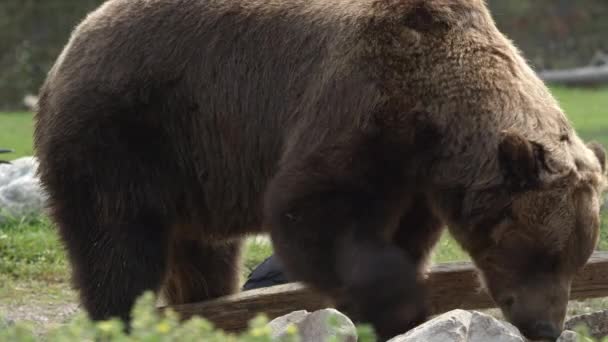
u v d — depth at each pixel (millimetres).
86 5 67688
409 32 16109
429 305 16781
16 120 54219
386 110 15750
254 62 17328
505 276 15352
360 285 15422
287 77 17031
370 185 15750
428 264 17859
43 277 24672
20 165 28516
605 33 75312
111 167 17453
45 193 18281
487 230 15492
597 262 18469
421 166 15812
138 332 10656
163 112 17609
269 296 18234
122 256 17578
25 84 65562
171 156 17734
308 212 15828
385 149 15703
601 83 65688
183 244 19188
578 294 18531
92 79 17672
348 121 15945
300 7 17297
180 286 19719
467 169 15508
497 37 16531
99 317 17750
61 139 17641
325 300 16781
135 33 17828
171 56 17641
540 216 14922
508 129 15320
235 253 19922
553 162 14938
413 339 13781
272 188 16344
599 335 17141
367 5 16641
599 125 46969
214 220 18234
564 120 15828
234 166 17656
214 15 17688
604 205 22906
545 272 15078
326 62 16531
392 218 16062
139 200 17578
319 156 15961
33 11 67250
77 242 17844
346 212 15742
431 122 15648
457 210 15789
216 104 17531
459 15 16359
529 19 74812
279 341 12664
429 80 15805
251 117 17344
